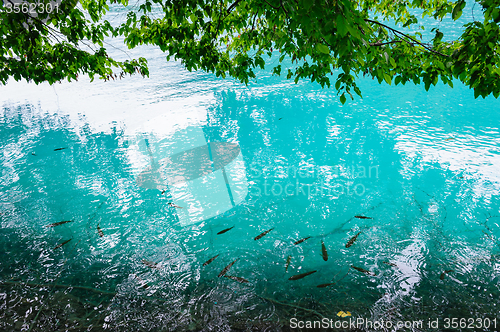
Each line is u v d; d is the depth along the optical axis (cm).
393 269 356
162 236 443
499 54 248
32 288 346
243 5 478
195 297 331
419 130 745
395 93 1002
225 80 1292
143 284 352
